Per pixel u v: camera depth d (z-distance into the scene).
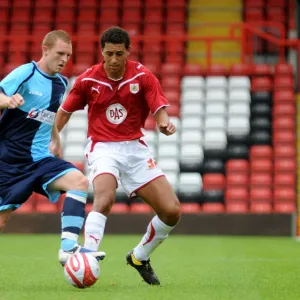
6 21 88.31
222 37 78.06
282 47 80.44
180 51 84.31
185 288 26.75
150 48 84.56
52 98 27.53
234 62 85.44
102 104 27.80
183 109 77.12
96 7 88.56
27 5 89.00
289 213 65.81
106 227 66.00
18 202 27.16
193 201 69.44
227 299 23.62
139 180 27.59
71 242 26.39
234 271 34.56
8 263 38.75
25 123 27.22
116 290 25.78
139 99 27.83
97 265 25.11
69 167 27.42
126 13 87.69
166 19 87.25
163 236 27.70
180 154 73.00
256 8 87.38
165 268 36.12
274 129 74.94
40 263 38.78
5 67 81.69
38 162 27.45
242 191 70.12
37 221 66.56
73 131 75.94
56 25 88.06
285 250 49.59
